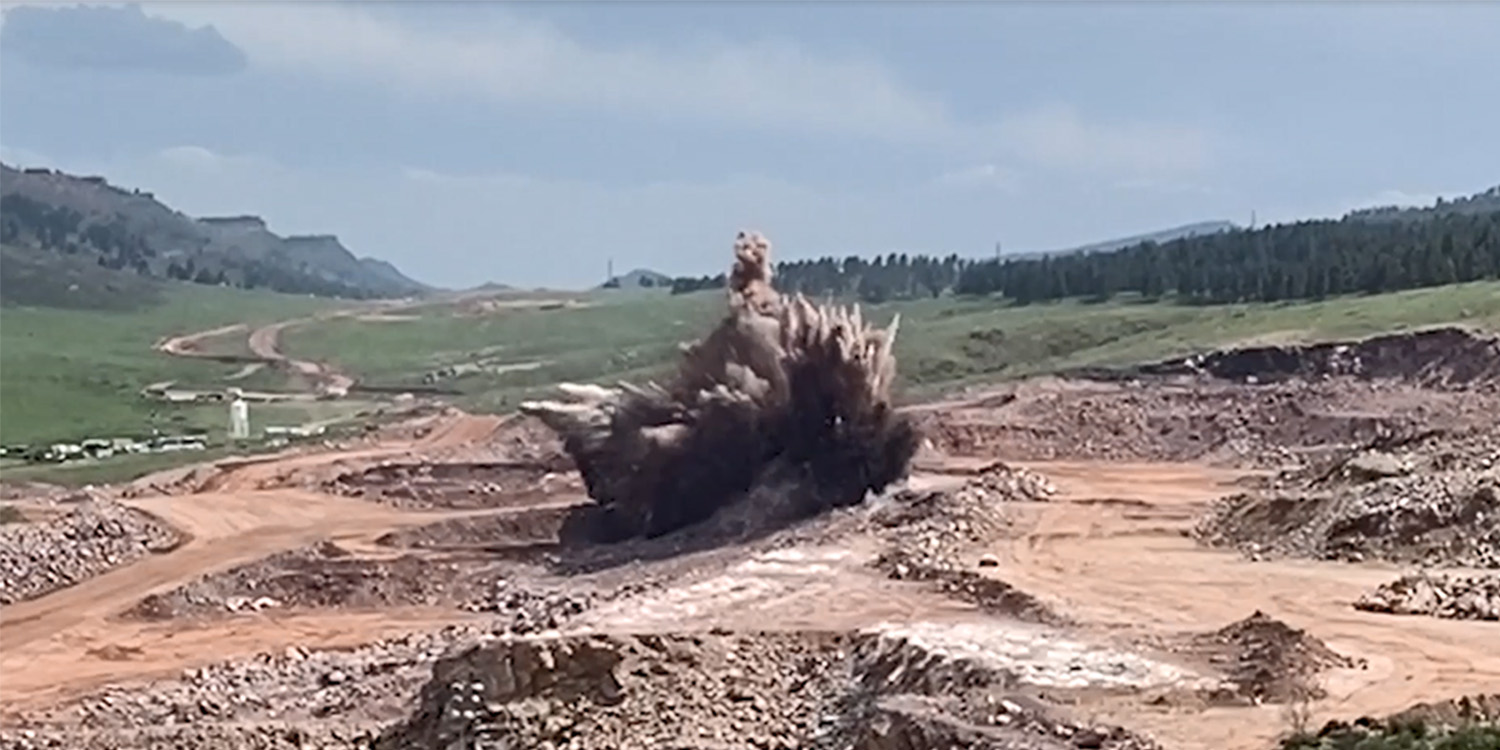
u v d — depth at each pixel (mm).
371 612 78750
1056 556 61531
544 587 76562
